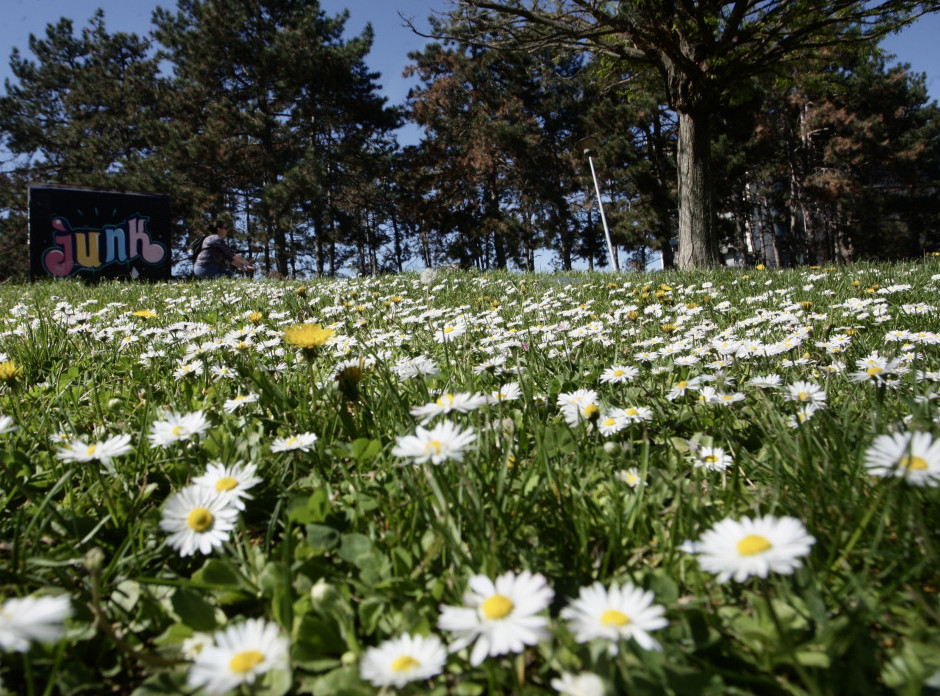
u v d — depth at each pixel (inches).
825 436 65.6
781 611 39.0
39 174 1583.4
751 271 313.9
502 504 53.9
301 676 37.8
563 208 1488.7
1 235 1562.5
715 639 37.8
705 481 61.5
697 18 479.2
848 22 474.9
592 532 51.9
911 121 1739.7
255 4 1386.6
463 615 31.4
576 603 31.4
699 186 523.8
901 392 77.9
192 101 1416.1
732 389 85.7
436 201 1577.3
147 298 253.1
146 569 50.7
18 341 138.7
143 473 66.7
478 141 1362.0
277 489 61.7
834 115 1441.9
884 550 45.7
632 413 69.0
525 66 1413.6
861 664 34.3
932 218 1731.1
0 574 47.1
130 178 1300.4
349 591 44.5
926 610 38.0
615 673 34.2
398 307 190.9
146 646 42.8
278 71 1348.4
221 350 113.4
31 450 71.8
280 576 44.9
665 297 206.2
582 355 112.7
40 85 1605.6
